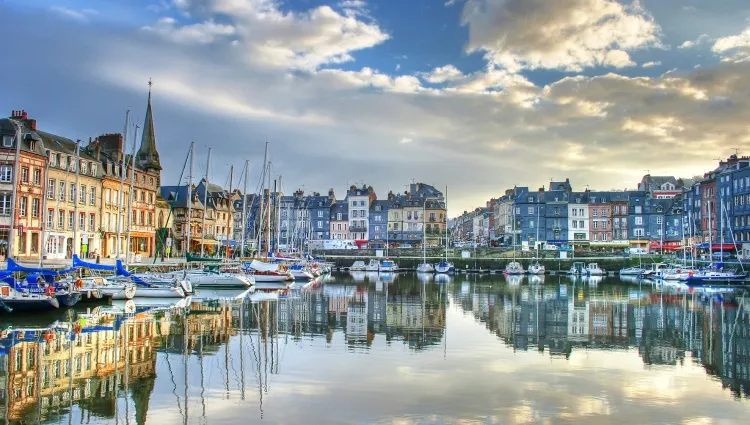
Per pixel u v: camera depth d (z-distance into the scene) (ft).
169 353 87.92
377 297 182.60
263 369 78.59
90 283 152.97
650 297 194.80
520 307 156.76
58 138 222.07
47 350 88.22
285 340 100.22
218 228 373.20
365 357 86.69
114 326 111.96
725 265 309.01
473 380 73.67
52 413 59.67
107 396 65.51
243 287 214.48
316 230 534.78
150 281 174.40
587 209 472.44
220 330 109.70
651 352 93.25
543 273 375.25
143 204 268.21
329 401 64.59
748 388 71.51
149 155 289.74
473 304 163.94
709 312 148.77
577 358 87.76
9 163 183.62
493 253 418.31
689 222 369.91
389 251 438.40
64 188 208.95
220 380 72.84
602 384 72.69
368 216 528.22
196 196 333.21
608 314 142.41
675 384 73.36
